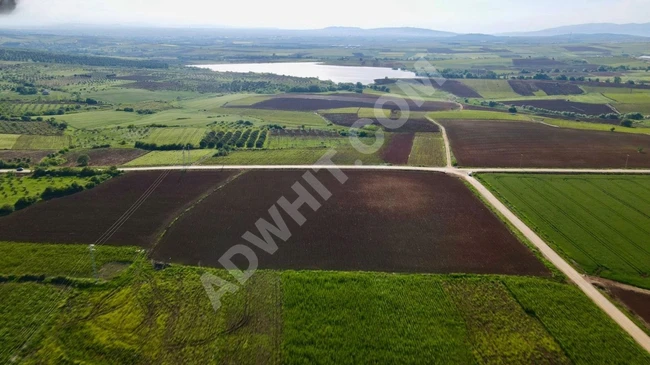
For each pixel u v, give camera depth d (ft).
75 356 128.98
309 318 143.64
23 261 172.96
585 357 127.95
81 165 290.76
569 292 156.35
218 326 139.85
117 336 136.05
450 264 174.81
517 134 371.97
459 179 265.95
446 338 135.85
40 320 142.41
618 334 136.46
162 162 295.69
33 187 246.68
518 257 179.42
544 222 209.77
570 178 266.36
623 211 221.05
